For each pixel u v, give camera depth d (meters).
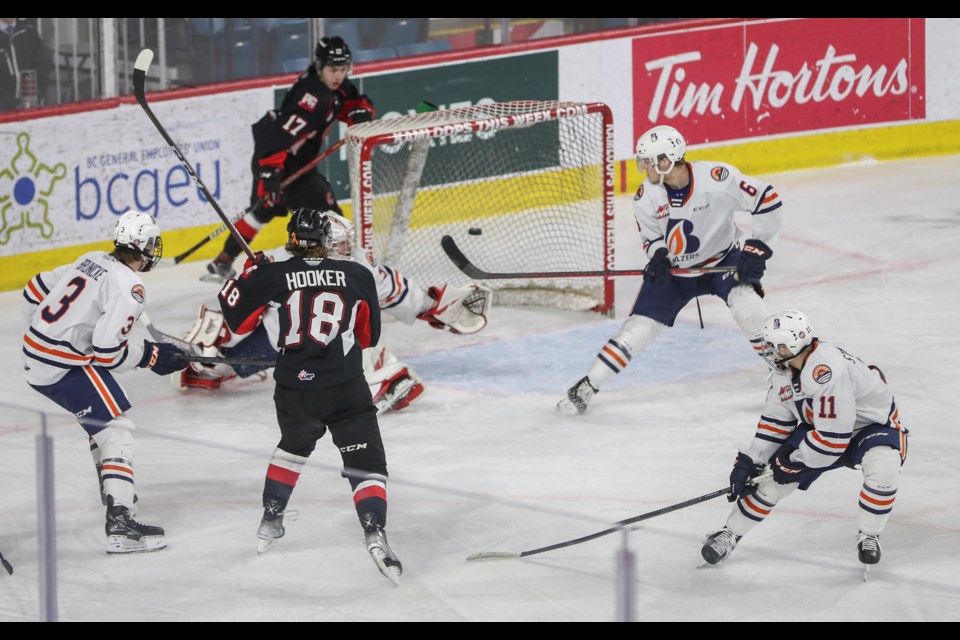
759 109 32.53
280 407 13.59
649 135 17.95
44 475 11.05
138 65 18.05
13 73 26.50
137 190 26.64
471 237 27.11
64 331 14.00
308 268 13.62
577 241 25.03
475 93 30.06
